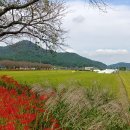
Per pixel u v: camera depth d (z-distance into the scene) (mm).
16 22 27625
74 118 14750
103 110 18016
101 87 27766
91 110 17562
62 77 82188
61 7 27953
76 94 19344
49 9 27734
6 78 24891
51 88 24609
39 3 27641
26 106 15070
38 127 13641
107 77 97125
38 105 17406
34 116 13539
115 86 53500
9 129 11031
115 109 18688
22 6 25516
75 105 16531
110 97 25234
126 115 19141
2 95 16641
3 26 27422
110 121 16609
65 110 16172
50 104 16312
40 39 28391
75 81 29984
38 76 86125
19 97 16797
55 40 28297
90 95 23750
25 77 77312
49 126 13844
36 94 22562
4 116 12141
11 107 13594
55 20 28156
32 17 27797
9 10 25938
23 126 11914
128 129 17531
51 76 88312
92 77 91125
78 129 14133
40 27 28188
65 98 17703
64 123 14414
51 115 15125
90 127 14031
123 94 37469
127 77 105250
